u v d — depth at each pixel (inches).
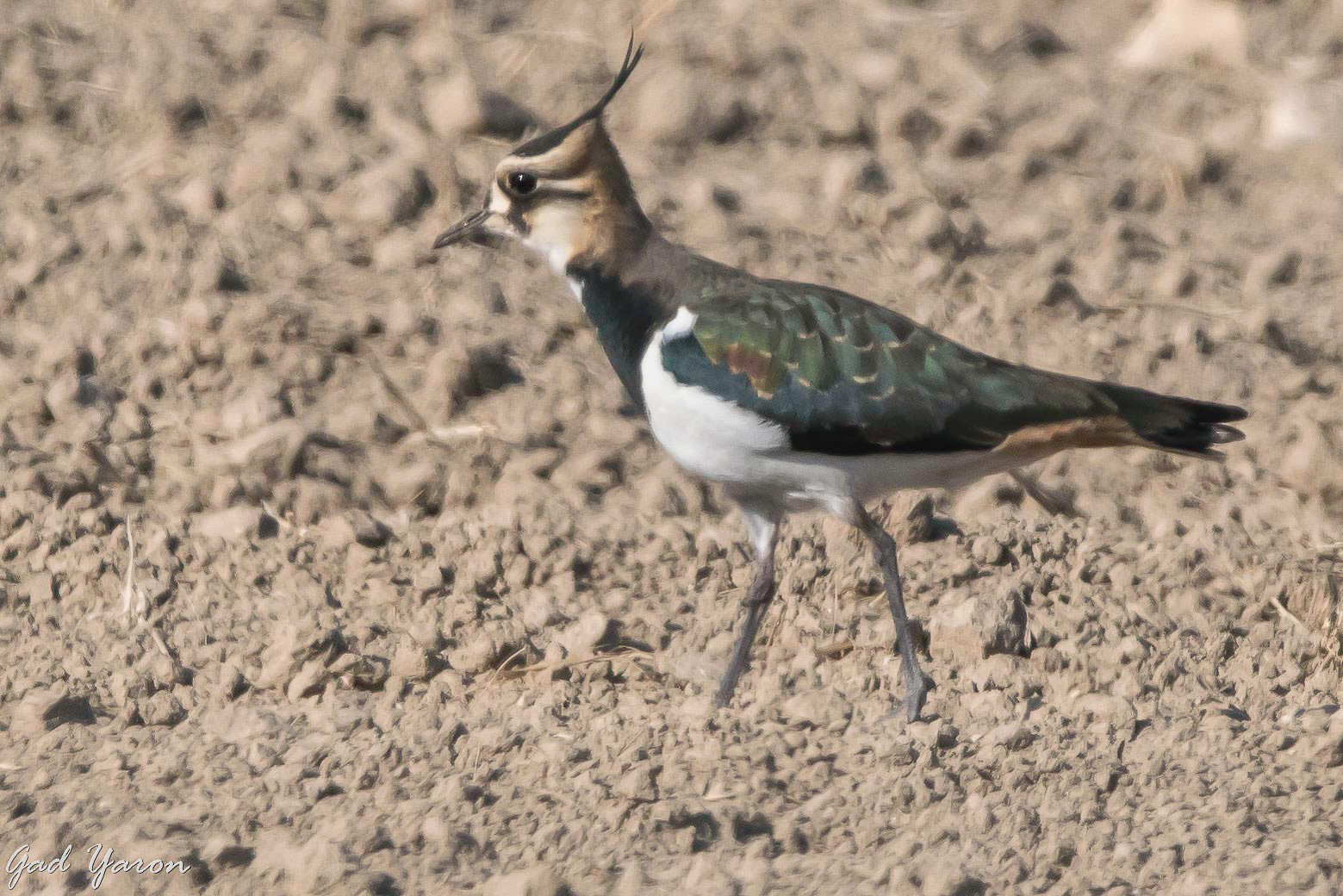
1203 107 749.9
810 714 409.4
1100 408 395.9
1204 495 538.6
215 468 516.1
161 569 472.1
